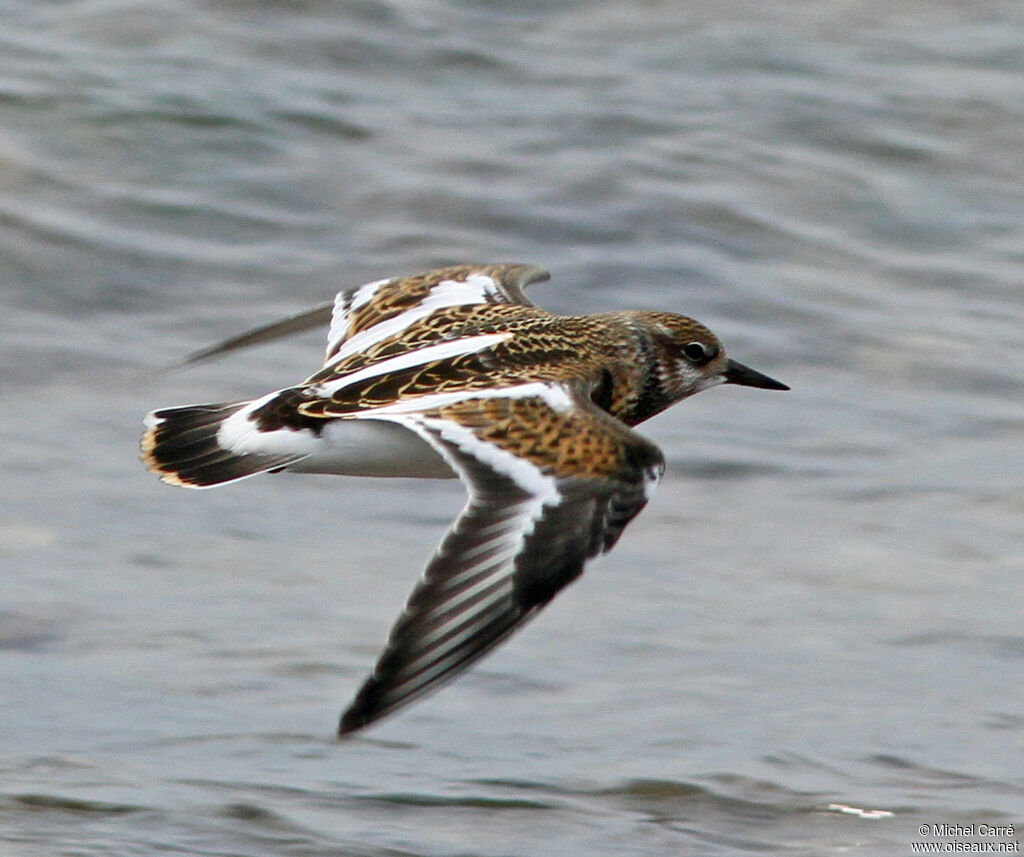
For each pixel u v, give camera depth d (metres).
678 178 18.86
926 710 10.81
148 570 12.37
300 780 9.77
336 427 7.96
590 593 12.30
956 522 13.57
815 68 21.53
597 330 9.17
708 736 10.42
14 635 11.38
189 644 11.35
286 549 12.80
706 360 9.64
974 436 15.14
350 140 18.95
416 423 7.52
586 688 11.02
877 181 19.28
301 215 17.70
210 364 15.56
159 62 19.97
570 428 7.45
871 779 9.97
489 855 9.05
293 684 10.91
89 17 20.88
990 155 19.98
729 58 21.64
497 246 17.52
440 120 19.55
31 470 13.69
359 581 12.37
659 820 9.49
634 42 21.95
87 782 9.64
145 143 18.48
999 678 11.24
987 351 16.52
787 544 13.15
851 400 15.70
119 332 15.91
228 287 16.66
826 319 16.89
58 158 18.12
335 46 20.89
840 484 14.18
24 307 16.16
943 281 17.70
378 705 6.46
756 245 17.97
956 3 23.53
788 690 11.02
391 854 9.01
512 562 6.95
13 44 20.08
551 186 18.48
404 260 17.19
